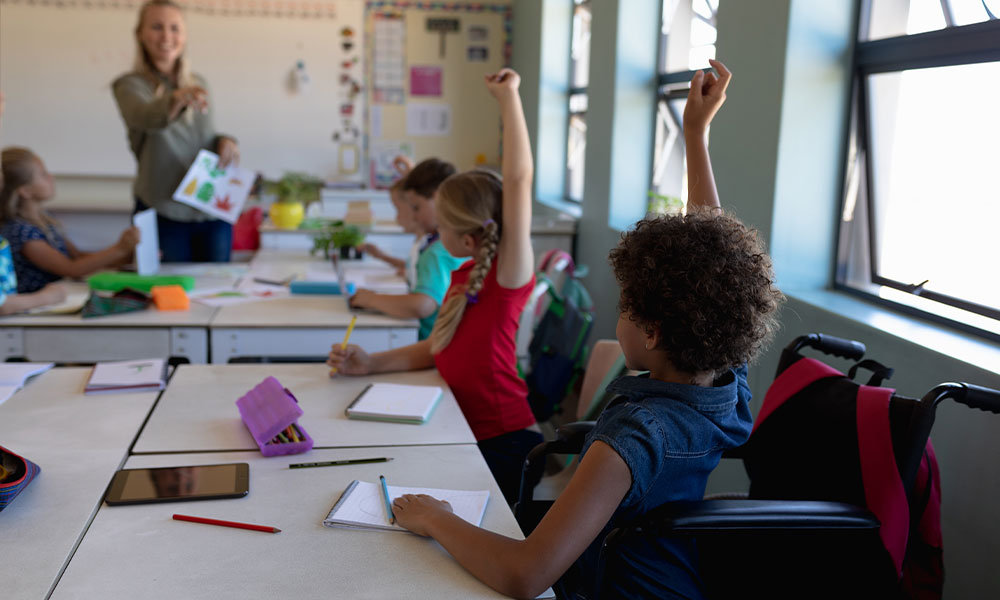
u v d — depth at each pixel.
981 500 1.55
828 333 2.07
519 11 6.09
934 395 1.27
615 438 1.04
